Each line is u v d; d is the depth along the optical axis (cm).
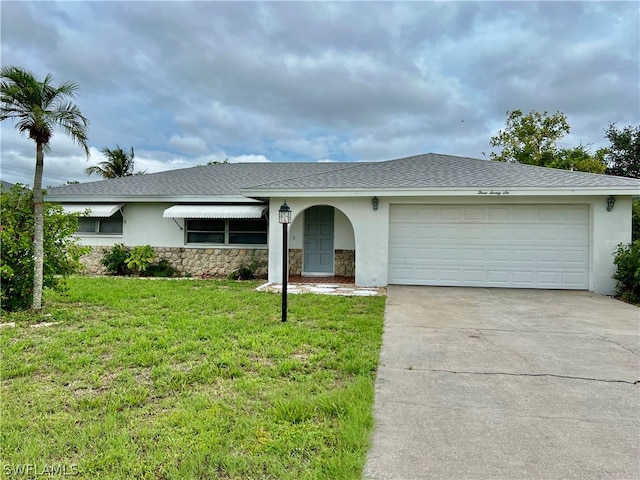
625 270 1221
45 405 471
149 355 644
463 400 501
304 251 1780
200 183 1983
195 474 342
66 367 595
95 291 1289
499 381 565
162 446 383
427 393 522
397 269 1489
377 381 563
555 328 872
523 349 719
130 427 421
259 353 667
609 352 703
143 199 1791
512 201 1396
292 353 674
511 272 1420
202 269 1816
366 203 1462
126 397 490
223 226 1814
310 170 2214
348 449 382
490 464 362
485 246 1435
